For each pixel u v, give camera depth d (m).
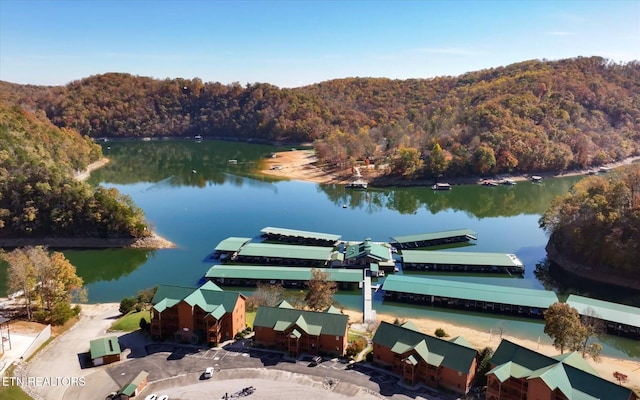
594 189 156.12
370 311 120.06
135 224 173.88
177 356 92.06
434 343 85.56
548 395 71.12
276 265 152.12
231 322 98.38
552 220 164.00
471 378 82.06
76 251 169.25
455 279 145.88
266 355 92.62
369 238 184.62
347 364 89.69
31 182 179.75
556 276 149.38
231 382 83.06
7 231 175.12
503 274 150.25
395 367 87.25
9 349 91.94
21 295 115.19
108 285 140.38
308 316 95.56
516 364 78.44
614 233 142.00
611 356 102.25
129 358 91.50
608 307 115.69
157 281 142.62
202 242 177.38
